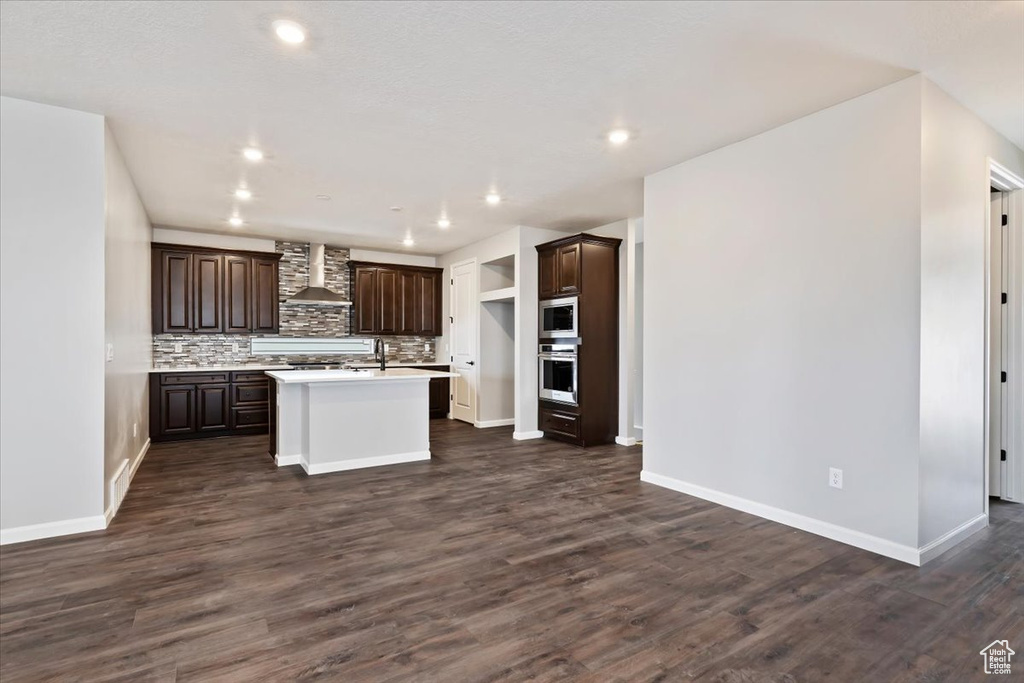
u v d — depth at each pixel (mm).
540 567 2613
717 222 3646
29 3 2053
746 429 3445
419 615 2154
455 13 2131
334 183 4430
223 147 3621
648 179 4203
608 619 2125
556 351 5949
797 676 1769
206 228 6168
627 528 3152
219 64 2541
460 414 7527
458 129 3332
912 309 2656
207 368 6152
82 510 3061
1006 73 2619
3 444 2857
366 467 4723
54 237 2977
